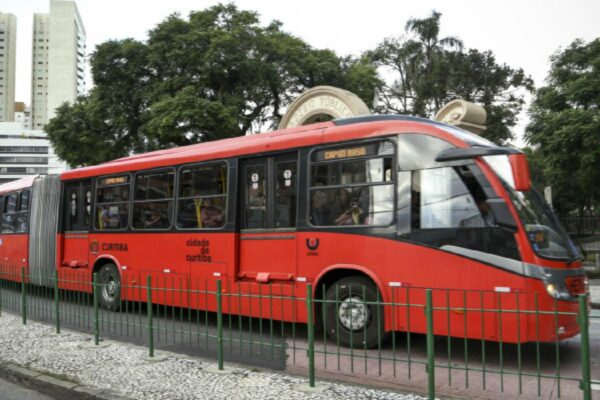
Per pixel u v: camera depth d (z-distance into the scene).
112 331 8.44
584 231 20.25
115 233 10.53
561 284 5.90
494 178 6.14
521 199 6.22
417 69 31.95
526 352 6.98
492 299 5.96
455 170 6.38
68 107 25.86
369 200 6.95
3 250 14.55
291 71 23.89
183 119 20.27
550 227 6.36
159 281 9.50
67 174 12.03
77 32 145.62
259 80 23.22
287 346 6.09
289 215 7.71
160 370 5.86
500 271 5.93
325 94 15.87
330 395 4.83
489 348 7.19
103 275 10.78
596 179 18.41
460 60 31.53
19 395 5.55
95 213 11.11
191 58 22.22
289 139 7.80
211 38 22.28
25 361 6.47
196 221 8.94
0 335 8.09
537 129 22.47
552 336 5.74
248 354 6.65
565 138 17.73
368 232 6.87
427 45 32.00
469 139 6.80
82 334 8.12
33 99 173.50
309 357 5.19
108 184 10.88
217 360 6.36
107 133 25.28
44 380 5.65
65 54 138.88
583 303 4.04
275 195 7.91
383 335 6.70
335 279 7.36
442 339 7.70
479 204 6.16
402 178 6.71
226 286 8.30
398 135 6.82
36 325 8.95
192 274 8.89
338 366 5.77
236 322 9.48
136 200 10.17
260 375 5.59
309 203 7.47
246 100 23.50
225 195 8.49
